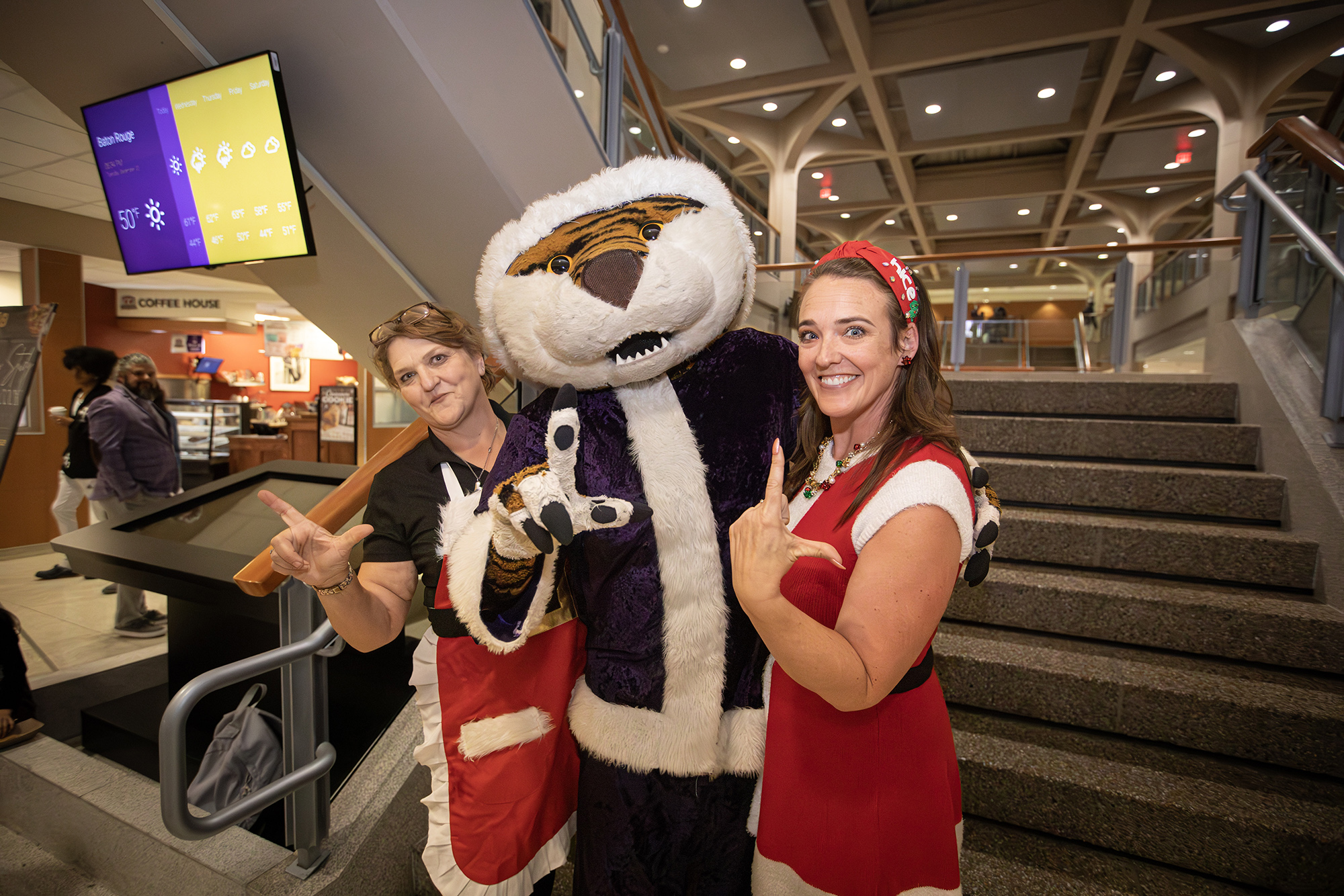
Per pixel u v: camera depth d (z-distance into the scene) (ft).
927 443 2.89
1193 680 5.73
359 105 7.16
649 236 2.75
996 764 5.37
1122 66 26.81
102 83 7.29
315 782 4.92
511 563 2.83
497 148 7.75
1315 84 27.78
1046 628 6.72
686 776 3.20
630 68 10.80
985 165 42.27
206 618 7.80
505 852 3.56
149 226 7.59
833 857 2.96
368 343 10.66
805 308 2.97
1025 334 22.11
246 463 25.76
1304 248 7.88
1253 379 8.60
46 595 14.42
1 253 21.29
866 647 2.32
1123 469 7.82
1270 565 6.66
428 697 4.07
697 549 3.02
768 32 25.57
